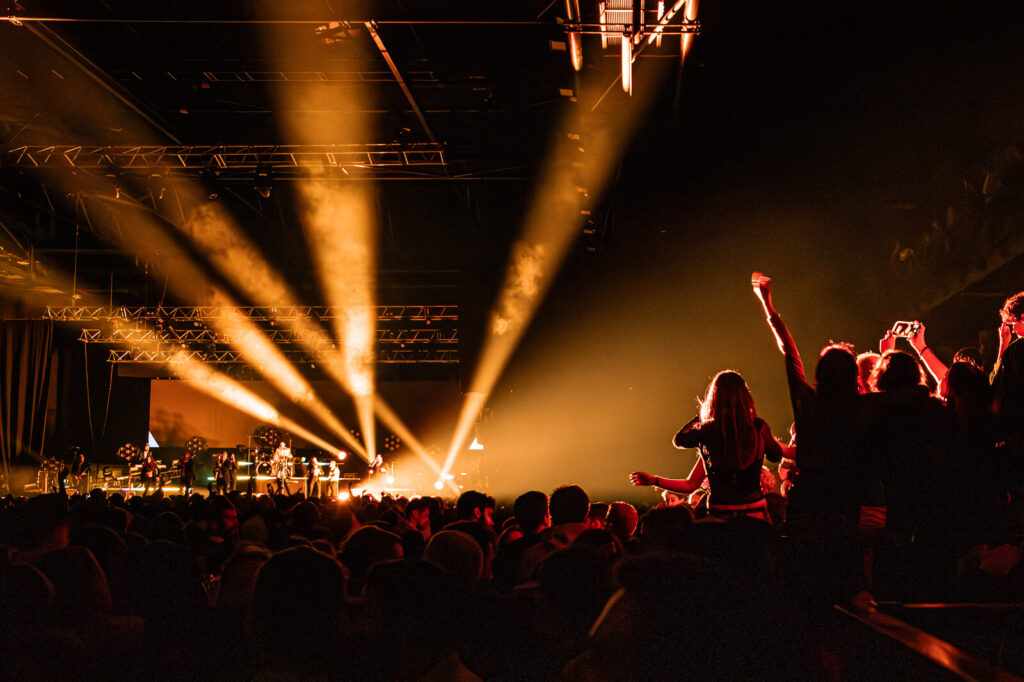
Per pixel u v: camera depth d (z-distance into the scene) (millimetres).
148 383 23031
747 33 11289
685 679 1646
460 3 10695
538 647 2312
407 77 12320
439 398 22906
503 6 10836
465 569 2613
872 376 3217
